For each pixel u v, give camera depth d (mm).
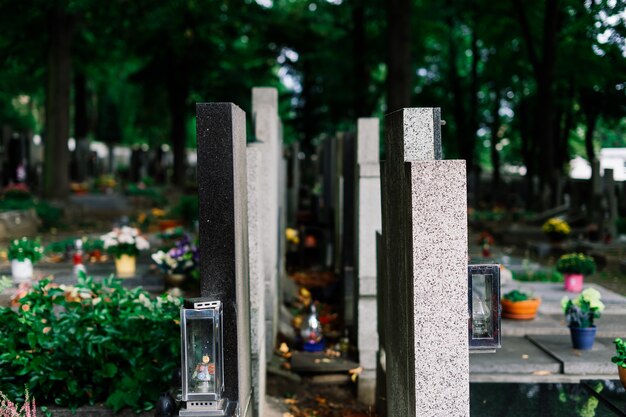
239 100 32688
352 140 11109
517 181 36719
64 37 25234
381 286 7180
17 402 6066
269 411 7797
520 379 7777
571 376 7801
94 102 48500
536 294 10867
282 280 12633
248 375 6336
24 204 21250
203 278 5434
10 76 32812
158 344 6434
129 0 25281
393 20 21406
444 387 4586
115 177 41156
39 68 29938
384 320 6680
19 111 51438
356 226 9156
